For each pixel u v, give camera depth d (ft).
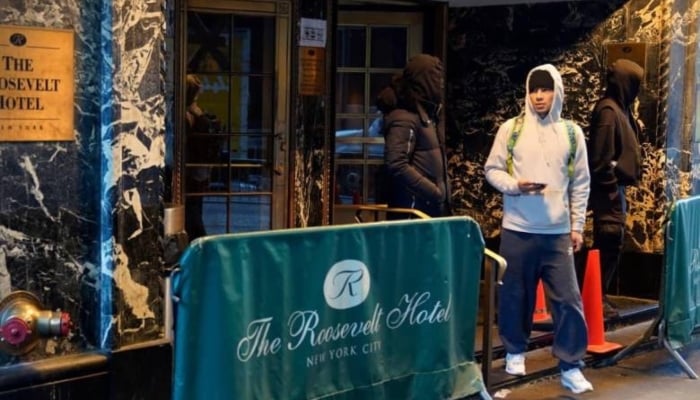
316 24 18.06
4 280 11.43
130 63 11.94
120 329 12.14
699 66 21.58
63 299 11.96
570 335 15.71
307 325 11.00
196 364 10.12
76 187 11.96
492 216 22.17
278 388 10.82
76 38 11.75
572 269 15.55
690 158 21.54
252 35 17.53
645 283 21.65
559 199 15.35
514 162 15.46
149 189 12.28
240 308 10.29
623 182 18.80
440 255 12.35
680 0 20.88
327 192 18.62
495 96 21.99
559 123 15.46
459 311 12.82
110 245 12.02
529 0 21.43
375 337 11.80
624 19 21.13
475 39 22.02
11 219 11.44
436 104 16.57
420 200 16.57
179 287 9.93
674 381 16.97
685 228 17.21
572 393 16.02
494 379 16.10
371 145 21.01
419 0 20.68
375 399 11.91
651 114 21.16
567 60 21.62
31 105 11.46
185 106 16.88
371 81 21.03
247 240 10.29
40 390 11.60
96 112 12.01
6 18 11.18
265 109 17.79
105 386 12.11
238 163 17.71
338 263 11.21
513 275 15.74
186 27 16.81
